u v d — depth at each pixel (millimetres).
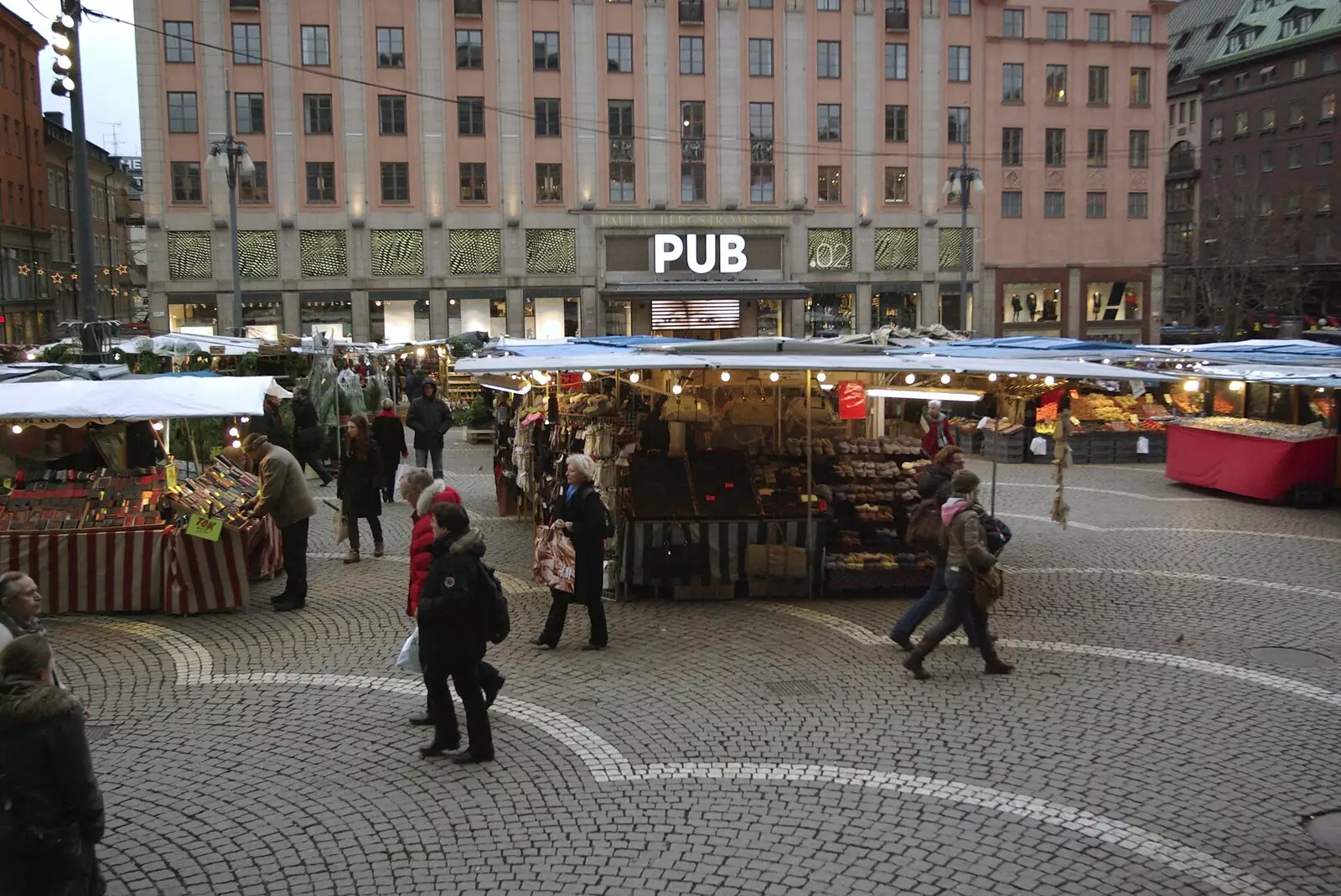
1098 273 58062
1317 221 72562
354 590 11570
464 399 32469
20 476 11109
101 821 4328
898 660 9148
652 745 7227
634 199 53125
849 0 53781
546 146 52219
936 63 54969
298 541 10727
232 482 11805
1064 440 13438
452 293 52219
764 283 53000
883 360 11461
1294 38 73312
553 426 13930
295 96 50094
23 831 4148
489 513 16719
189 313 50594
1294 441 17359
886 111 54750
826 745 7215
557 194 52594
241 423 17078
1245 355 18469
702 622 10438
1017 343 18219
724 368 10594
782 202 54250
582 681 8586
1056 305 57750
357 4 50094
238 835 5906
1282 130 75125
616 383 12398
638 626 10273
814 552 11383
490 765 6883
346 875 5469
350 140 50719
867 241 55094
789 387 12859
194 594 10484
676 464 11734
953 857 5656
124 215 80750
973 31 55312
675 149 53094
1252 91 77375
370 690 8375
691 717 7758
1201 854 5691
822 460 12109
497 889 5320
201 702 8094
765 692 8312
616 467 11438
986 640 8695
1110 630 10078
